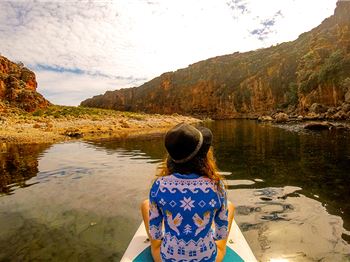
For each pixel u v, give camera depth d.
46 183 7.21
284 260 3.38
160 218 2.30
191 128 2.21
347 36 44.78
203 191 2.15
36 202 5.65
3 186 7.07
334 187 6.20
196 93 97.94
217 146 14.16
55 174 8.29
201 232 2.18
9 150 14.03
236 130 25.92
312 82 43.84
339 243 3.75
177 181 2.17
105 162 10.11
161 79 117.19
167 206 2.17
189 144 2.14
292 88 57.16
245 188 6.30
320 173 7.48
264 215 4.71
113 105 129.25
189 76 107.75
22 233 4.25
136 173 8.14
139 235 3.04
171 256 2.21
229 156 10.84
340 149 11.17
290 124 28.88
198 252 2.19
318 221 4.43
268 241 3.83
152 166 9.19
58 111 47.94
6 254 3.67
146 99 117.50
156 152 12.44
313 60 47.59
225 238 2.40
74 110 49.31
